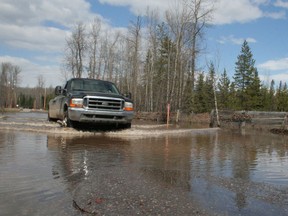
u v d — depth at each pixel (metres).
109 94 9.73
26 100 95.44
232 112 17.64
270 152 6.74
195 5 30.58
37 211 2.68
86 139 7.50
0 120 12.82
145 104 38.75
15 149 5.58
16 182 3.47
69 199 2.95
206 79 47.56
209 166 4.71
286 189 3.49
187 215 2.57
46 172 3.95
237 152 6.46
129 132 9.42
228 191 3.31
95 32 44.75
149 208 2.70
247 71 52.56
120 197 2.96
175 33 30.89
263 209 2.79
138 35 39.75
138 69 40.19
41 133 8.38
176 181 3.66
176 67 30.11
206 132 11.45
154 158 5.22
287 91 56.59
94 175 3.81
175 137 8.88
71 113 9.30
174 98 29.55
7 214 2.62
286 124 15.16
